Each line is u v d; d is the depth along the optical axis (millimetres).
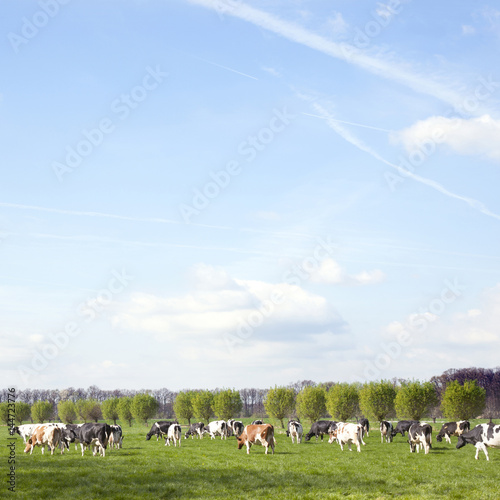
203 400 107688
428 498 22219
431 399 82812
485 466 32219
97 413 141375
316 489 24250
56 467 29203
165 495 22578
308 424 99188
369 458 36312
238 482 25609
